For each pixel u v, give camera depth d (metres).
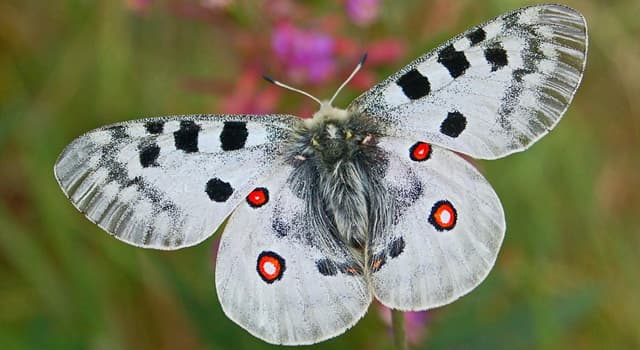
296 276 0.30
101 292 0.36
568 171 0.37
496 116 0.29
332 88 0.36
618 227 0.38
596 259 0.37
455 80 0.29
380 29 0.37
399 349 0.30
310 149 0.30
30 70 0.39
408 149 0.30
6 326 0.36
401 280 0.30
